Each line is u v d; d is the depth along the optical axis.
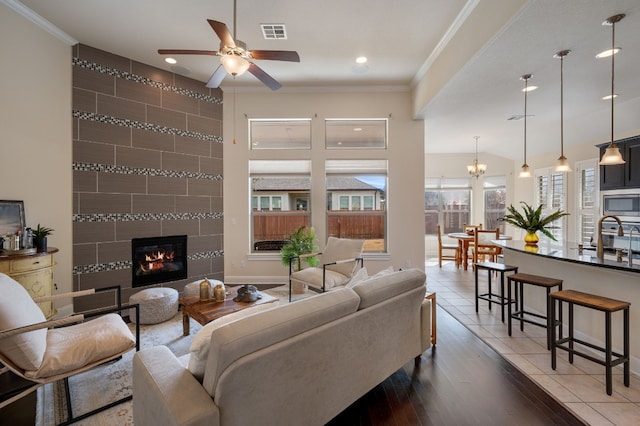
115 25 3.37
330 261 4.14
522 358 2.60
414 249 5.12
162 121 4.38
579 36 2.61
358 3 2.98
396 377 2.31
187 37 3.60
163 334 3.09
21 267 2.81
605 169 5.05
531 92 3.89
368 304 1.84
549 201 6.66
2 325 1.61
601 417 1.86
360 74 4.61
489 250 6.48
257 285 5.04
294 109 5.12
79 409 1.95
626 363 2.15
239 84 4.93
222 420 1.22
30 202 3.25
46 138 3.39
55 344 1.91
